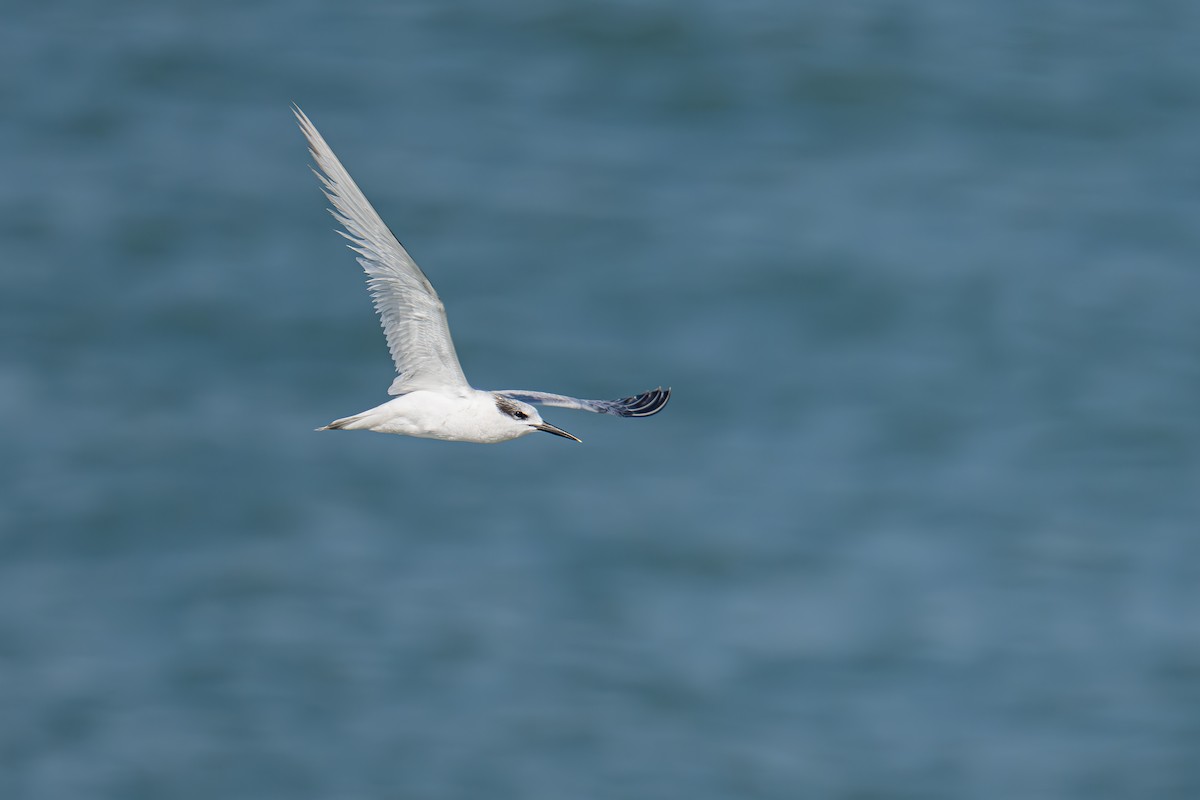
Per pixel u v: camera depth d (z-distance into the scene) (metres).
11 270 47.47
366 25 60.44
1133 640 34.84
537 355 44.59
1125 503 39.69
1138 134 55.09
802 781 30.94
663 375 44.12
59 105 55.72
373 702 32.88
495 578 36.41
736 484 40.00
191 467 40.12
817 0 61.69
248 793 30.80
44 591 36.16
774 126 55.22
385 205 50.31
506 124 54.84
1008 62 58.47
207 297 46.56
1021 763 31.53
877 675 33.66
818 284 47.47
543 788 30.81
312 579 36.56
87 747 31.80
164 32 59.84
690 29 59.31
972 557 37.50
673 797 30.41
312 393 43.28
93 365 44.06
